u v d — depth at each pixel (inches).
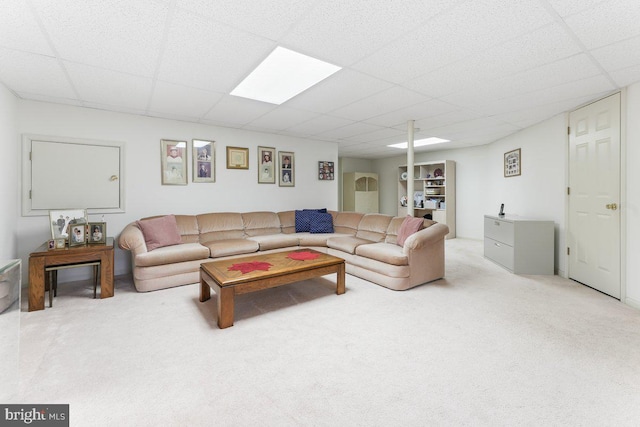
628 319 94.8
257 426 51.4
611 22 70.5
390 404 56.7
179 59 90.6
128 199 149.6
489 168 238.1
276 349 77.0
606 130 119.7
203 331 87.3
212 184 175.5
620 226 112.3
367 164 340.8
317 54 87.7
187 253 130.9
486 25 72.3
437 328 89.0
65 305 107.2
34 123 127.2
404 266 125.0
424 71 99.4
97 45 81.6
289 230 195.2
